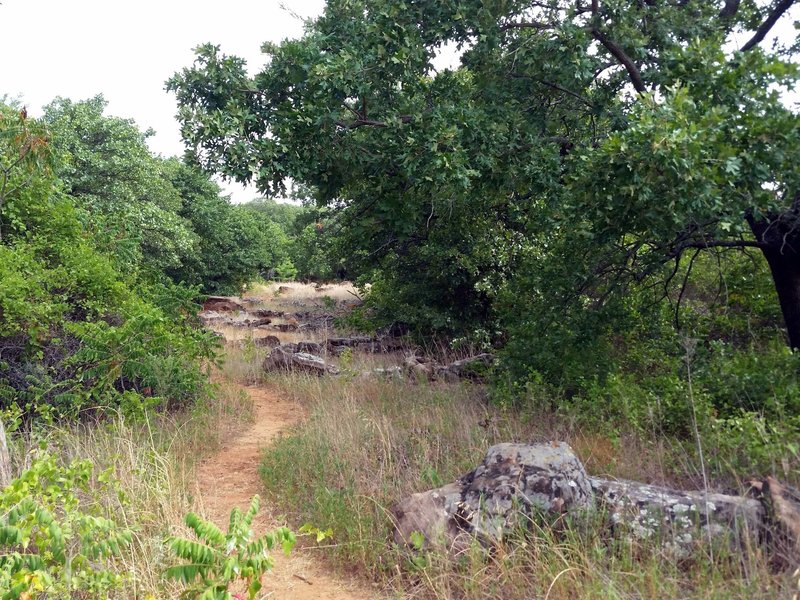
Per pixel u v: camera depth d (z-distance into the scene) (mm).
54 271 8680
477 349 13648
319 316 24203
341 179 8406
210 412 9164
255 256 33344
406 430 7523
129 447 6000
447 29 8445
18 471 5453
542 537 4406
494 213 13109
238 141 7207
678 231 6902
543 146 8453
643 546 4316
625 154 5746
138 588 4020
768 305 9086
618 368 7980
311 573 4875
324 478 6309
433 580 4273
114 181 20891
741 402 6328
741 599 3721
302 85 7820
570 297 8453
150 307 9367
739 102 6188
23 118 8828
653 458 5867
